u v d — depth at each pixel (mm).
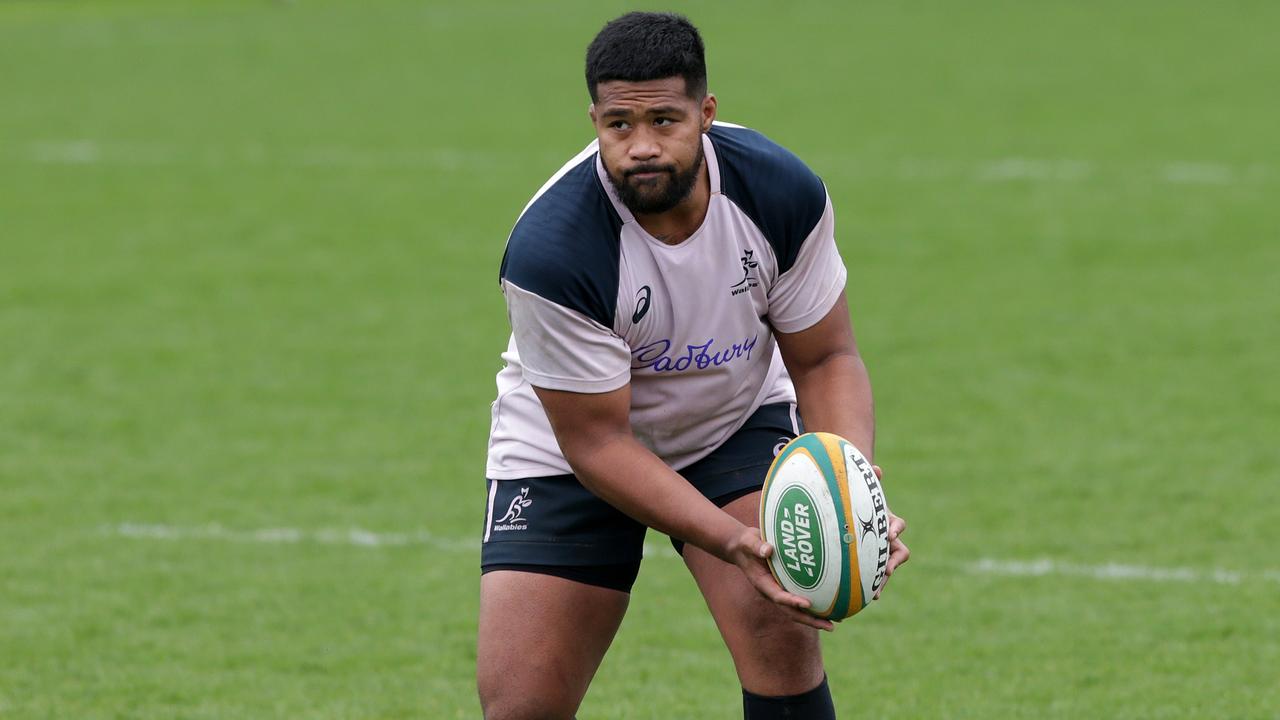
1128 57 91500
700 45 12664
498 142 69812
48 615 21641
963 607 21453
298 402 33031
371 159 66125
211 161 66312
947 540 24109
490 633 14156
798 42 105375
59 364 36344
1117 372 33812
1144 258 44969
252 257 48188
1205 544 23656
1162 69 85750
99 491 27359
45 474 28359
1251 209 51031
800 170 13906
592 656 14477
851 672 19328
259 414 32188
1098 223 49844
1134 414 30719
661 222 13422
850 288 42344
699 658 19938
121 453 29641
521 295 13266
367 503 26625
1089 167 59438
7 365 36250
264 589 22672
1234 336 36469
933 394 32531
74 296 43375
